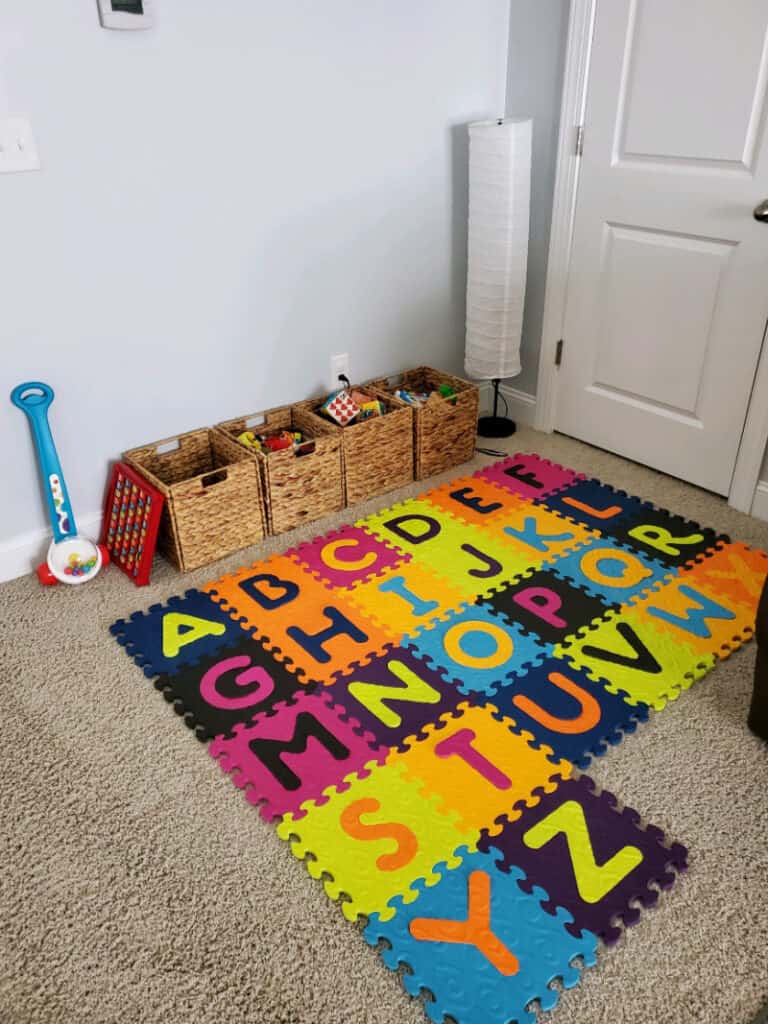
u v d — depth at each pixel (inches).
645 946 50.2
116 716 67.5
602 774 61.6
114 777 62.1
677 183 89.0
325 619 78.0
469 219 100.6
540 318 110.2
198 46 77.5
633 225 94.8
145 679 71.3
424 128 98.3
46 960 50.3
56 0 68.5
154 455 89.4
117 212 78.2
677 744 64.1
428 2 92.0
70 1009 47.7
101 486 87.7
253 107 83.3
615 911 52.1
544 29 96.7
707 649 73.6
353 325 102.0
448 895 53.2
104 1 69.7
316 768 62.4
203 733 65.5
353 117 91.4
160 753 64.0
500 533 91.1
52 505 81.2
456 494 99.3
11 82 68.7
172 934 51.5
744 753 63.4
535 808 58.9
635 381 101.5
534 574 84.1
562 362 109.5
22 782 61.7
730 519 93.4
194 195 82.7
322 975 49.2
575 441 112.5
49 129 71.8
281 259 92.0
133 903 53.3
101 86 73.2
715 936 50.7
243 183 85.6
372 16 88.2
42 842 57.2
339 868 55.0
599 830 57.3
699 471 98.4
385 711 67.4
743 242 85.5
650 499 97.5
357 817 58.4
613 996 47.7
